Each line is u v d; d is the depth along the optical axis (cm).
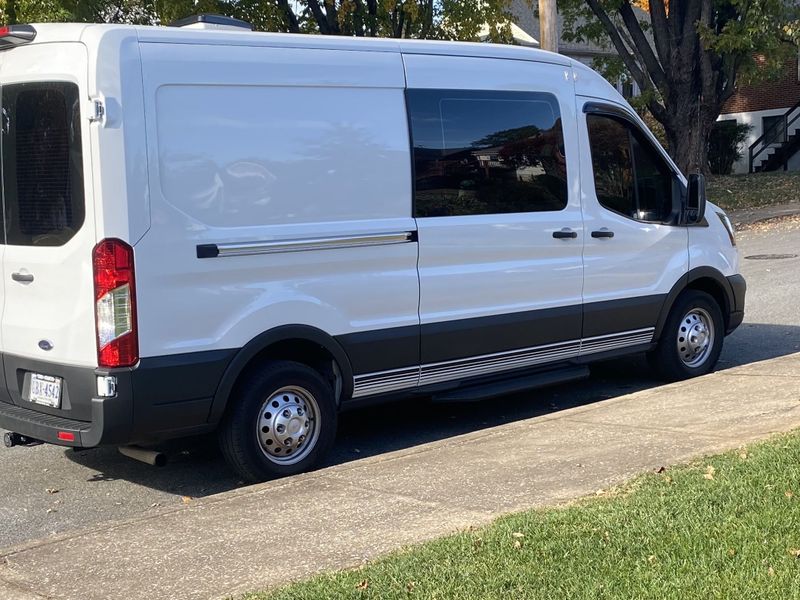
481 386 702
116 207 528
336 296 610
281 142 585
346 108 613
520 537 424
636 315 773
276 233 581
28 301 574
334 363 621
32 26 559
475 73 680
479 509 481
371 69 626
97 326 532
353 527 468
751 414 625
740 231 1894
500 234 686
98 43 528
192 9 1884
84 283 536
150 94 539
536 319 711
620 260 760
